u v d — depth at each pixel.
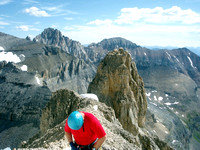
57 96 35.62
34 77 172.75
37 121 114.31
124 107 46.62
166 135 123.38
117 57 52.34
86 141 5.98
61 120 31.06
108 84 50.16
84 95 34.12
